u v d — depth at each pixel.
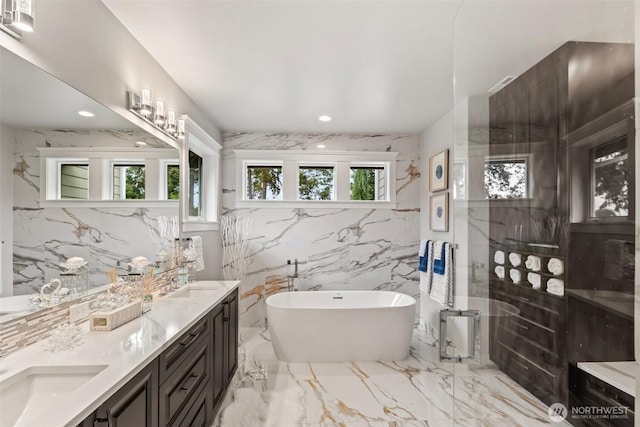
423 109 3.54
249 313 4.36
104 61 1.85
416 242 4.50
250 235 4.40
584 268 1.35
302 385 2.79
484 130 1.95
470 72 1.88
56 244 1.54
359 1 1.82
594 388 1.26
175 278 2.71
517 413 1.62
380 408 2.44
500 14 1.64
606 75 1.22
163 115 2.38
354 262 4.47
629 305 1.16
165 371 1.49
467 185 2.15
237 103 3.36
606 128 1.23
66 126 1.58
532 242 1.62
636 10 0.72
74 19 1.61
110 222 1.91
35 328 1.44
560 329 1.44
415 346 3.68
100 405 1.01
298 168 4.50
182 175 2.98
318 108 3.51
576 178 1.39
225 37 2.16
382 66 2.57
